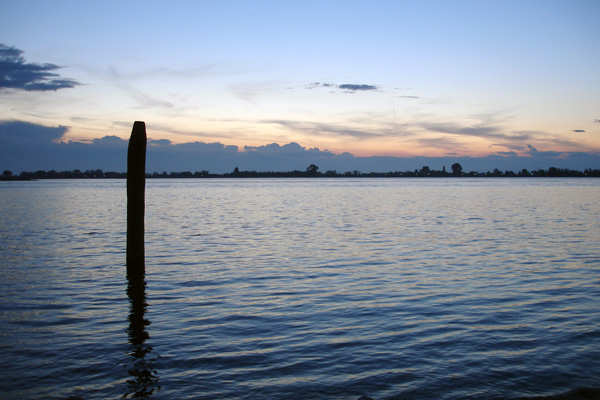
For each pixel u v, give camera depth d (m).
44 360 9.47
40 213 46.75
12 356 9.68
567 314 12.30
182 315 12.48
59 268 18.62
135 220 17.34
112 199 75.94
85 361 9.41
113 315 12.52
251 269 18.42
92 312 12.80
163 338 10.72
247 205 60.41
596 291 14.68
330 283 16.05
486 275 17.14
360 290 15.05
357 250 23.02
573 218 39.31
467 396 7.86
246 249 23.38
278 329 11.30
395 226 33.88
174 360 9.45
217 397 7.89
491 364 9.12
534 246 23.94
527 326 11.37
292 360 9.40
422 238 27.25
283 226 34.22
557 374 8.66
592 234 28.56
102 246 24.47
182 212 48.12
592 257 20.61
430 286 15.50
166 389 8.19
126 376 8.72
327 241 26.19
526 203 61.38
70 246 24.45
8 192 108.69
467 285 15.59
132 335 10.93
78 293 14.77
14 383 8.43
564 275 17.03
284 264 19.44
